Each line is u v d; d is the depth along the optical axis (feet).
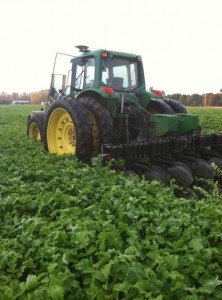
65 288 9.77
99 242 11.49
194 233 12.48
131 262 10.28
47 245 11.86
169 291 9.69
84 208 15.20
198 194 21.52
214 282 10.00
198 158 24.53
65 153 25.17
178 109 29.17
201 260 11.12
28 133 37.22
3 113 104.42
